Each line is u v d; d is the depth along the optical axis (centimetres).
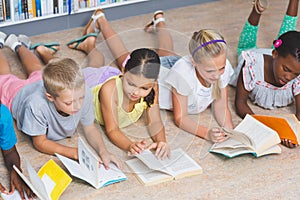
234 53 245
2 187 162
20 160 177
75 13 257
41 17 247
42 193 155
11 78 198
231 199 165
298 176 176
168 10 283
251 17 229
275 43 194
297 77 204
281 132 189
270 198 166
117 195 165
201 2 292
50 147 180
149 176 171
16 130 192
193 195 166
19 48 226
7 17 239
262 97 208
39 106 175
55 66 168
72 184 168
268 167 179
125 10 271
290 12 233
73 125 183
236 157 183
